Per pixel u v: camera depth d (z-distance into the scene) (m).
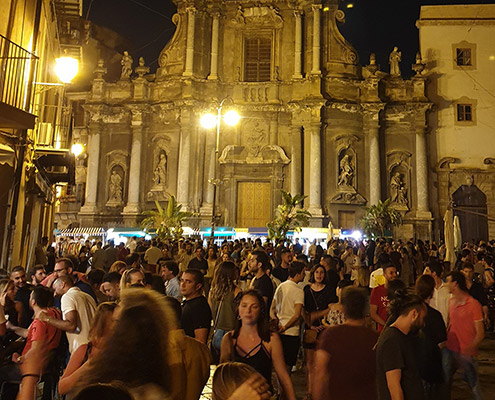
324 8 37.72
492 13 38.38
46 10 19.11
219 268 7.01
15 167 14.94
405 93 37.44
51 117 23.16
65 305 6.13
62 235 35.28
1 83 13.27
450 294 7.46
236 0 38.38
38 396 7.73
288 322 7.28
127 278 6.94
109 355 2.65
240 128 37.09
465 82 37.91
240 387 2.60
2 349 6.65
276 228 32.34
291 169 36.25
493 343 12.67
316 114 35.81
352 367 4.16
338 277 10.34
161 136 37.38
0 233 14.54
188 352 3.80
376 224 34.22
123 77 38.53
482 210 36.44
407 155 36.88
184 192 35.69
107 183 37.62
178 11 38.56
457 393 8.43
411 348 4.54
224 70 38.03
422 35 38.66
